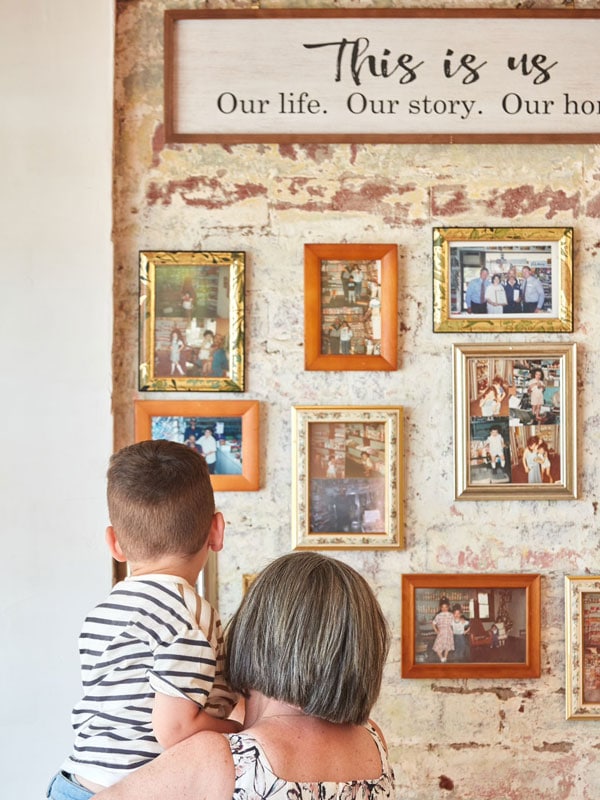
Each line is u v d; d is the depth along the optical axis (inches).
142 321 98.2
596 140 99.7
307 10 99.0
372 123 99.7
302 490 98.0
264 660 47.9
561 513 99.9
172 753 46.0
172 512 60.4
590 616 99.1
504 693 98.9
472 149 100.2
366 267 99.6
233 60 99.5
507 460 99.3
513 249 99.7
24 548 95.3
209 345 98.7
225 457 98.3
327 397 99.6
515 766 98.4
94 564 95.7
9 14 96.8
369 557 99.3
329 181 100.0
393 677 98.7
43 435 96.0
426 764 98.2
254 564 98.7
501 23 99.8
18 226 96.5
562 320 99.3
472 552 99.5
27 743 94.2
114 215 98.8
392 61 99.7
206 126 99.4
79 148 97.1
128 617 56.4
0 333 96.0
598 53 100.0
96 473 96.1
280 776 44.1
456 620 98.7
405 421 99.8
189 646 55.0
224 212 99.8
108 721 54.9
